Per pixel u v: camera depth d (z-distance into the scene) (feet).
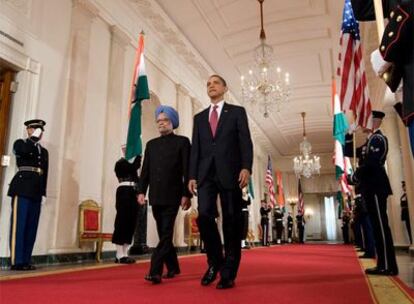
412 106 4.62
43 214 18.26
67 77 20.72
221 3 29.48
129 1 26.91
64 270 14.29
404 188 32.78
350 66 17.78
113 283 10.02
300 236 71.92
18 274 12.64
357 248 36.40
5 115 17.15
